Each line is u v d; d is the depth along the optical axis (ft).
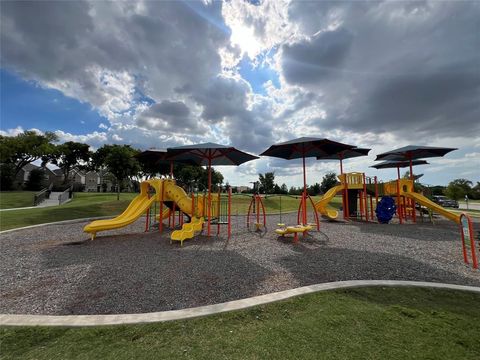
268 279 14.33
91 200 81.82
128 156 85.40
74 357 6.97
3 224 33.71
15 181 139.54
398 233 30.96
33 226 32.60
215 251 21.31
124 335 8.09
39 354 7.10
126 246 23.20
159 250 21.66
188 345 7.54
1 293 12.30
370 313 9.65
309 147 31.96
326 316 9.37
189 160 38.24
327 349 7.35
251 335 8.10
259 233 30.99
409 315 9.51
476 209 74.90
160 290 12.67
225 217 47.11
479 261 18.15
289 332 8.28
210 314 9.50
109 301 11.37
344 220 45.73
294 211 60.34
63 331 8.31
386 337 8.01
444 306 10.37
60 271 15.78
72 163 164.96
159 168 112.88
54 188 147.74
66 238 26.68
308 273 15.40
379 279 14.49
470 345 7.60
